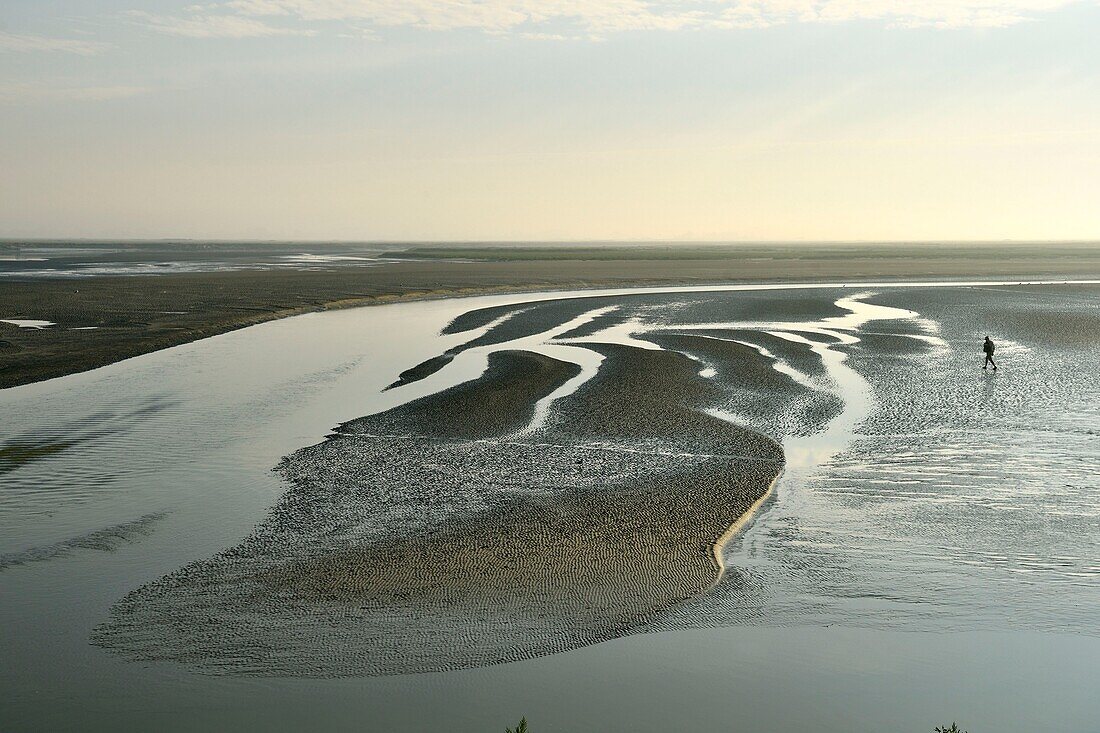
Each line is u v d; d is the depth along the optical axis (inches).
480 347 1959.9
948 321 2442.2
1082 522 789.9
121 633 586.6
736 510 823.1
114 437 1121.4
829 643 577.6
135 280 3959.2
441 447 1067.3
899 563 701.9
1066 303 2957.7
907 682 532.4
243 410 1293.1
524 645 573.9
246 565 697.6
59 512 828.0
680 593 647.8
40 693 517.0
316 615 611.8
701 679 535.2
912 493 880.9
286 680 532.4
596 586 658.8
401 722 491.8
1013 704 509.0
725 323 2429.9
